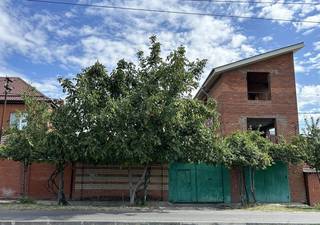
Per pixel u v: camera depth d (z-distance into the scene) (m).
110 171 19.67
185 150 17.44
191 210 16.19
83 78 17.17
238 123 23.61
